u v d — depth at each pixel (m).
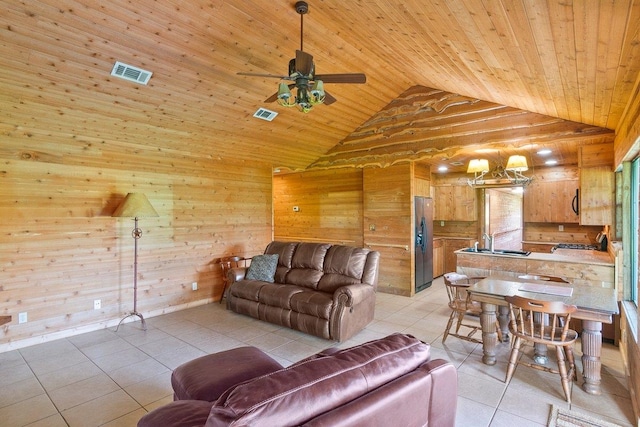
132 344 3.80
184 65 3.59
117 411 2.53
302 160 6.80
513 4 1.82
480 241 7.18
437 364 1.46
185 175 5.29
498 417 2.40
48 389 2.84
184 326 4.41
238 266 5.98
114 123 4.03
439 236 7.65
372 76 4.82
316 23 3.51
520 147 4.57
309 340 3.91
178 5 2.94
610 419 2.37
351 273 4.37
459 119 5.09
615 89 2.52
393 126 5.79
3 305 3.66
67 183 4.09
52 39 2.86
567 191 6.09
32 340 3.82
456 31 2.54
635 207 3.30
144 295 4.82
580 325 3.84
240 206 6.10
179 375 2.12
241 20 3.28
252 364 2.21
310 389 1.08
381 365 1.31
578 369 3.05
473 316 4.70
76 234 4.17
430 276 6.57
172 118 4.32
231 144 5.42
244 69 3.89
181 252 5.24
